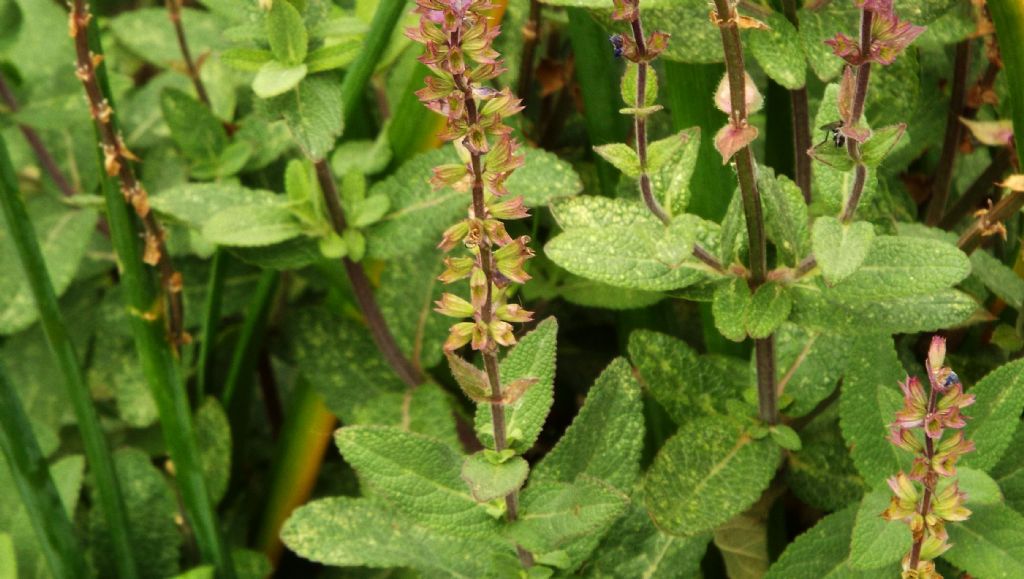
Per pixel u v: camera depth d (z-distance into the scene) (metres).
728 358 0.90
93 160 1.09
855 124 0.73
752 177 0.77
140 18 1.12
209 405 0.99
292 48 0.86
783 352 0.87
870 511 0.77
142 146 1.09
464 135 0.71
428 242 0.95
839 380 0.89
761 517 0.89
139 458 0.97
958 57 0.93
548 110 1.04
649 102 0.75
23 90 1.08
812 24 0.84
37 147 1.07
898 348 0.92
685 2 0.81
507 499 0.78
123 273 0.91
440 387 0.97
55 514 0.90
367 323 0.96
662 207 0.79
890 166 0.95
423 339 0.97
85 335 1.07
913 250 0.76
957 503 0.73
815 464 0.87
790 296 0.79
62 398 1.06
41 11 1.13
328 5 0.88
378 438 0.78
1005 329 0.89
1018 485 0.82
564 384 1.03
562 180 0.88
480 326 0.72
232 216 0.90
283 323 1.05
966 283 0.90
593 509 0.77
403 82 1.00
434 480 0.78
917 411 0.72
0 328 1.01
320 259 0.95
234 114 1.10
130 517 0.96
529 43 0.98
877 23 0.71
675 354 0.87
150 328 0.91
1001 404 0.79
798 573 0.82
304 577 1.00
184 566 1.00
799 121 0.87
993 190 0.97
